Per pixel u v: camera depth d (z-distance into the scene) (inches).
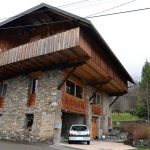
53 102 632.4
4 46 748.6
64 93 671.8
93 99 886.4
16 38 778.8
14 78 759.1
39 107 657.6
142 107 1462.8
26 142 628.4
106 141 796.0
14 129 690.8
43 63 653.9
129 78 994.1
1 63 674.8
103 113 966.4
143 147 658.8
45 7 653.3
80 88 797.2
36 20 724.0
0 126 731.4
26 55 621.9
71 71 624.7
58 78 651.5
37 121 647.8
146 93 1467.8
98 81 800.9
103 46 684.1
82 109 773.9
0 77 786.2
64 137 771.4
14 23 728.3
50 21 695.7
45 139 614.5
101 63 706.2
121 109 2180.1
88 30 594.2
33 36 735.7
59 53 581.0
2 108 749.3
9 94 750.5
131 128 821.9
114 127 1242.6
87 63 634.8
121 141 817.5
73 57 608.7
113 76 826.8
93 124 875.4
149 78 1550.2
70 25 636.7
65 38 563.5
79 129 655.8
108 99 1057.5
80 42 552.4
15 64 663.1
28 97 696.4
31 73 712.4
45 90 661.3
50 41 587.8
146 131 737.0
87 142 644.7
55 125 610.2
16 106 714.8
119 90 994.7
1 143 553.9
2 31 746.8
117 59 780.6
